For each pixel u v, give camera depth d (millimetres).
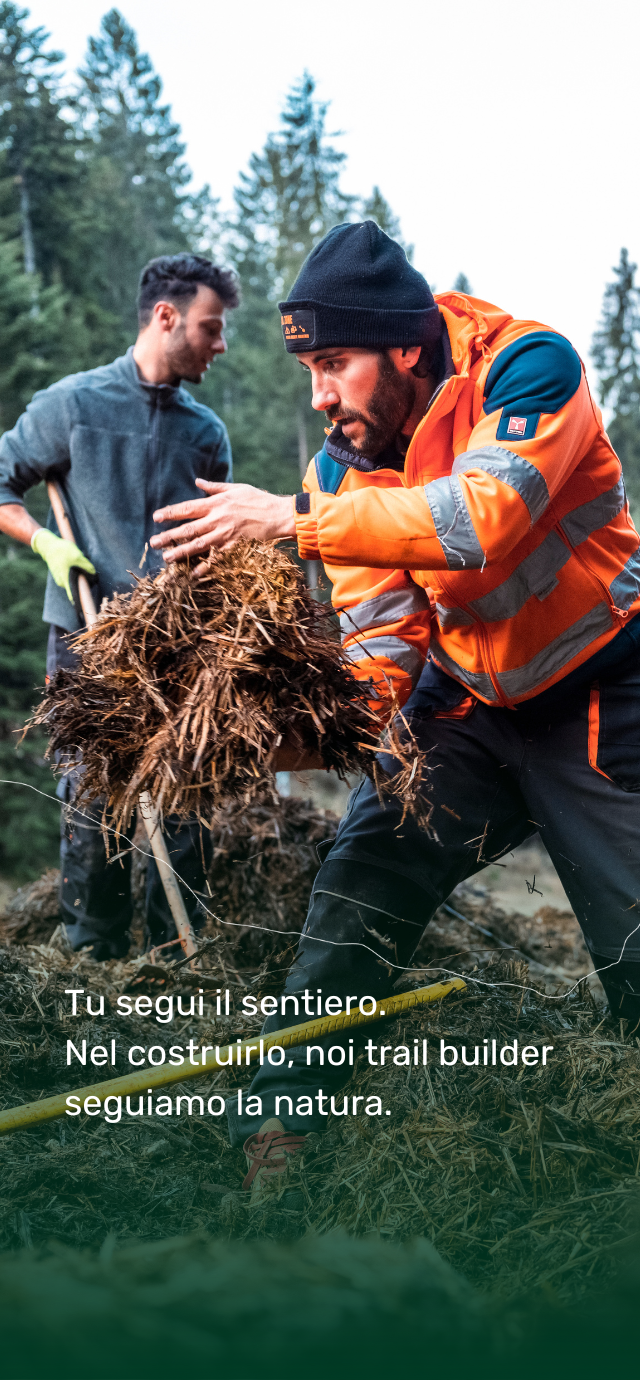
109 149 33906
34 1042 2326
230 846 3938
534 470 1723
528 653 2047
